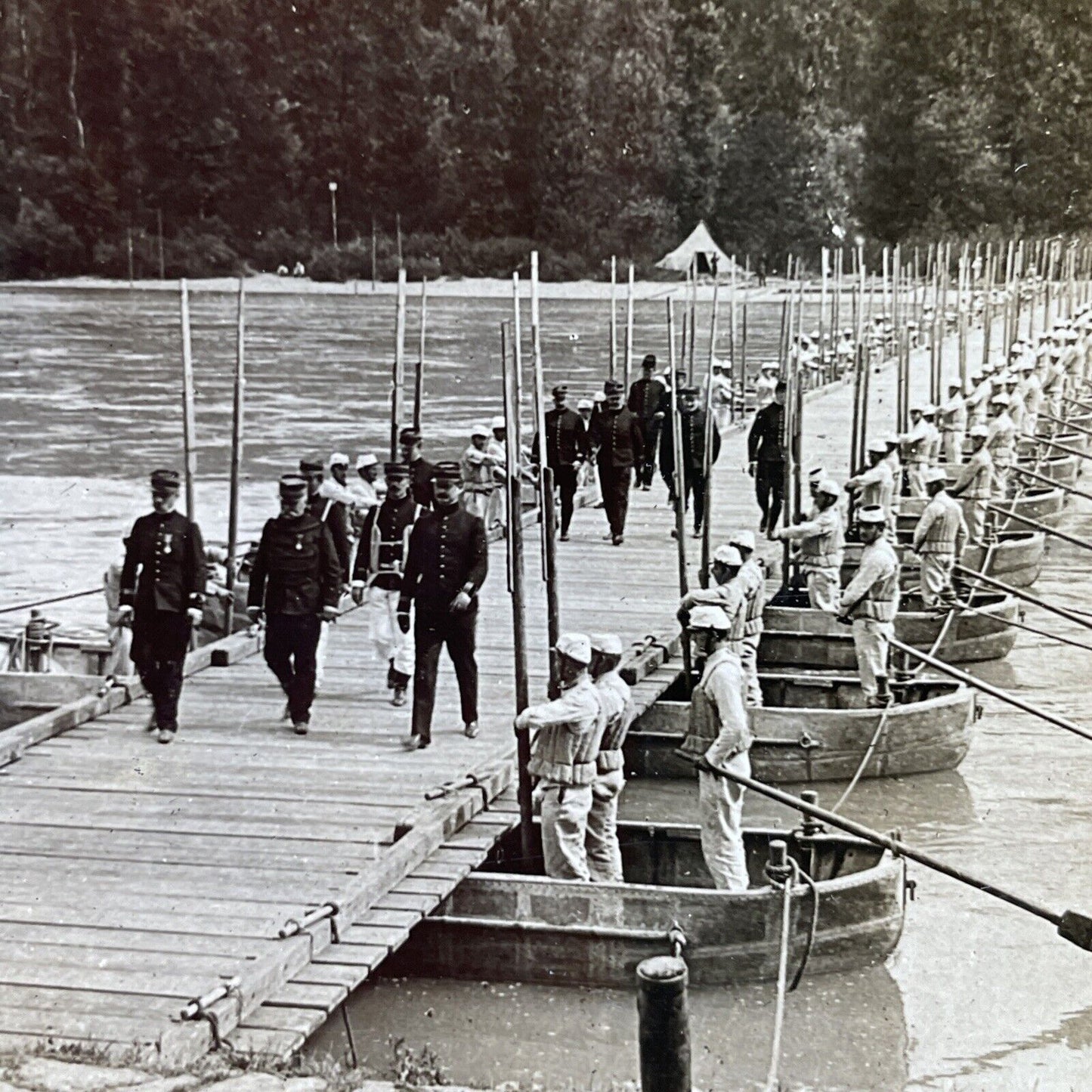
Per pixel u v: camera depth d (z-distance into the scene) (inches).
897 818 551.8
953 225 2065.7
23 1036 283.6
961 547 787.4
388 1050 353.7
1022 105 1931.6
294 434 1699.1
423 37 2544.3
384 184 2691.9
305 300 2824.8
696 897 382.9
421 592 468.8
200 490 1338.6
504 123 2583.7
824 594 710.5
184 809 413.1
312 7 2497.5
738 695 408.8
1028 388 1301.7
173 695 475.5
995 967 417.7
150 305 2891.2
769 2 2176.4
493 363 2399.1
